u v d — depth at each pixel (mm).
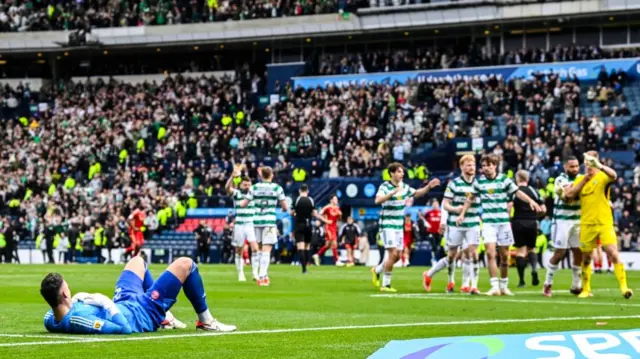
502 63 68750
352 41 77750
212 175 64562
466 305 20969
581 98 65812
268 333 14352
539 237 48531
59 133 74438
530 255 31188
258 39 77125
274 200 31781
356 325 15891
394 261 27250
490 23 70438
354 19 74188
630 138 59031
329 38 76938
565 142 57625
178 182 67188
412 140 63844
